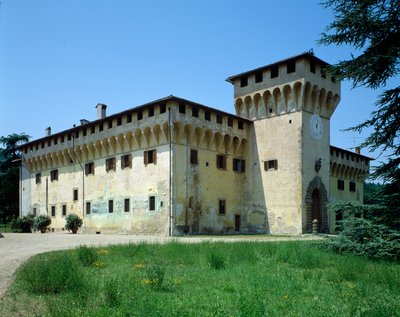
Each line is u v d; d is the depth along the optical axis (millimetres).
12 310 9414
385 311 8727
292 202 46094
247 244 23656
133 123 47469
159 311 8578
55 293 11141
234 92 53188
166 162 43500
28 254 21500
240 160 51281
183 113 44125
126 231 47500
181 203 43500
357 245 19875
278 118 48625
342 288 12031
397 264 17391
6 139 86750
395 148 18688
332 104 50656
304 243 24562
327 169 49562
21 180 69500
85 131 54938
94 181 53312
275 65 49000
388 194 19719
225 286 11883
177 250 20938
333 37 19250
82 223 54000
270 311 9234
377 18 18188
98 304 9680
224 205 48312
